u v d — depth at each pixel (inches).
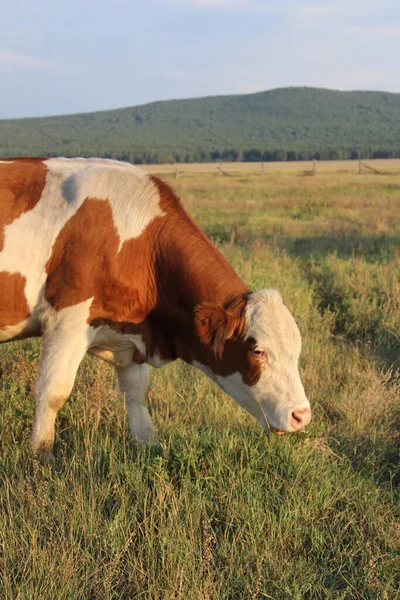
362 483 181.9
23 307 191.8
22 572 138.5
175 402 230.2
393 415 228.1
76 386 230.8
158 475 167.9
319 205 922.1
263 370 178.4
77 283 186.7
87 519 154.8
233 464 181.0
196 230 197.0
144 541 149.2
